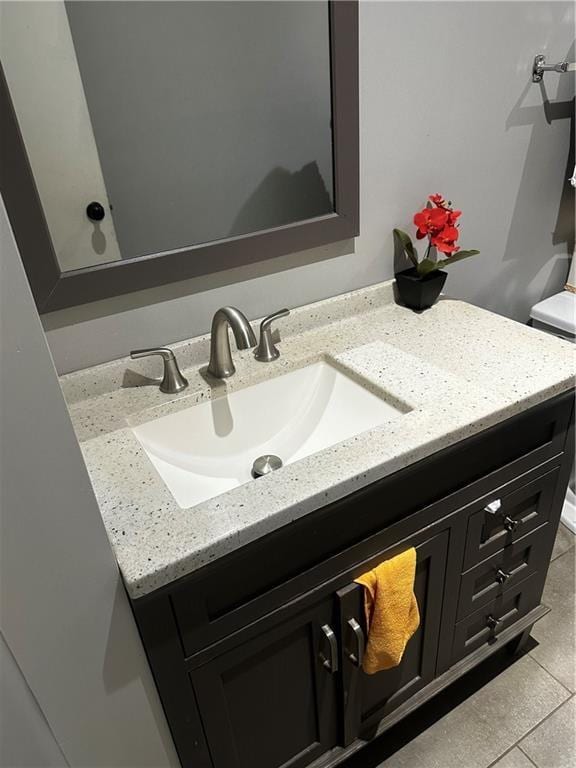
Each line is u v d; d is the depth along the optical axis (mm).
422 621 1167
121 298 1059
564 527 1855
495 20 1236
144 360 1116
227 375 1119
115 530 768
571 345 1150
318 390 1199
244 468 1120
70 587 684
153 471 885
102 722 814
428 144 1287
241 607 844
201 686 874
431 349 1174
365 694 1137
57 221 957
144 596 732
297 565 878
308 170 1162
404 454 882
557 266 1756
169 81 1016
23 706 721
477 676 1462
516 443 1072
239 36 1026
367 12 1070
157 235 1062
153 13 962
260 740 1041
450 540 1082
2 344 529
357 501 883
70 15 894
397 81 1171
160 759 923
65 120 924
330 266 1281
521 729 1343
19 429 571
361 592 978
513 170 1473
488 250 1552
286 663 984
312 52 1059
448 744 1325
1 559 619
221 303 1177
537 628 1567
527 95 1388
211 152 1077
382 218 1304
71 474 623
